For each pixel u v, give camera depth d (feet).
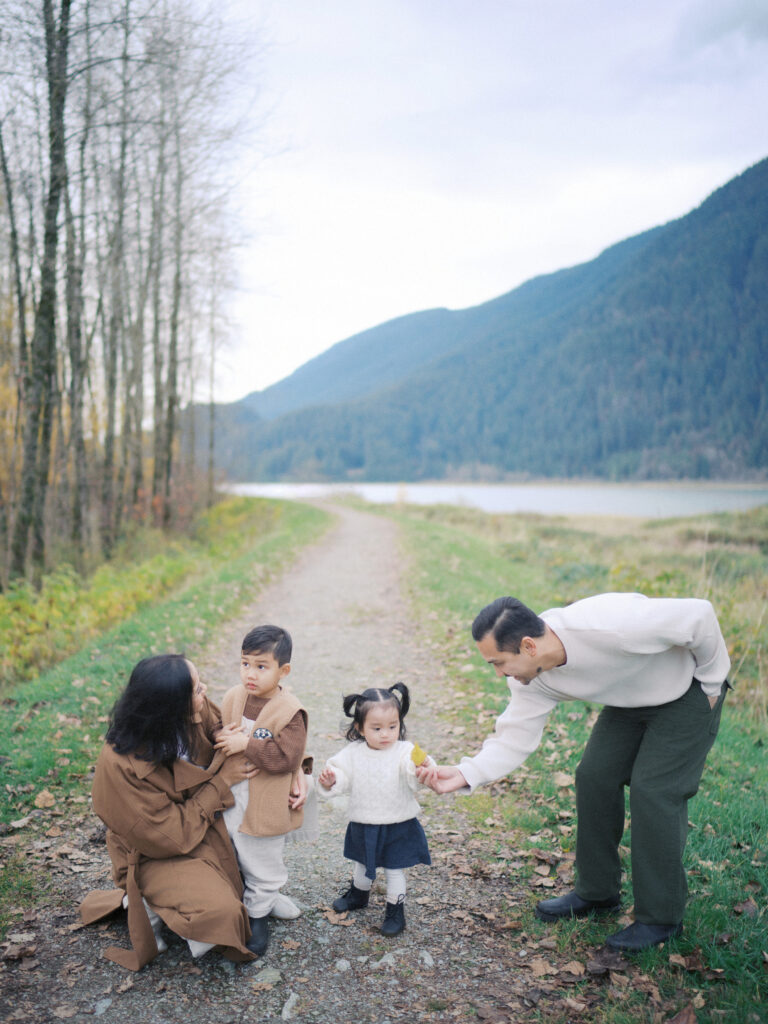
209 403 112.37
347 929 9.99
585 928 9.77
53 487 53.11
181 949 9.46
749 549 73.87
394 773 9.71
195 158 54.39
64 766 15.37
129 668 22.27
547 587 40.34
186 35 35.53
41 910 10.37
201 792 9.27
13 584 33.83
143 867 9.10
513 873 11.44
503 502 350.64
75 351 52.39
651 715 9.31
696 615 8.64
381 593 40.88
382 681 23.36
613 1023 7.82
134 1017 8.13
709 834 12.06
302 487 503.20
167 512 70.44
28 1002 8.36
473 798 14.37
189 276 71.97
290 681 23.41
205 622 30.09
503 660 9.12
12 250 42.32
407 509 143.02
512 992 8.57
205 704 9.72
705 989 8.32
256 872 9.48
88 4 32.65
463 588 38.42
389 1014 8.21
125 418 70.18
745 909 9.85
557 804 13.71
